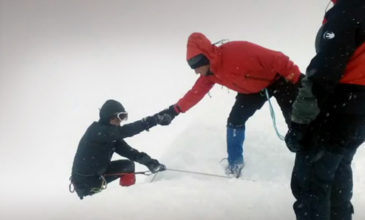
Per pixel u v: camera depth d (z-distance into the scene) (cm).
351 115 220
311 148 226
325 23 221
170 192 358
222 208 307
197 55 366
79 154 482
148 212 310
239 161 429
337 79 206
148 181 469
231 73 369
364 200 319
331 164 226
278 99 383
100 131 461
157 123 446
